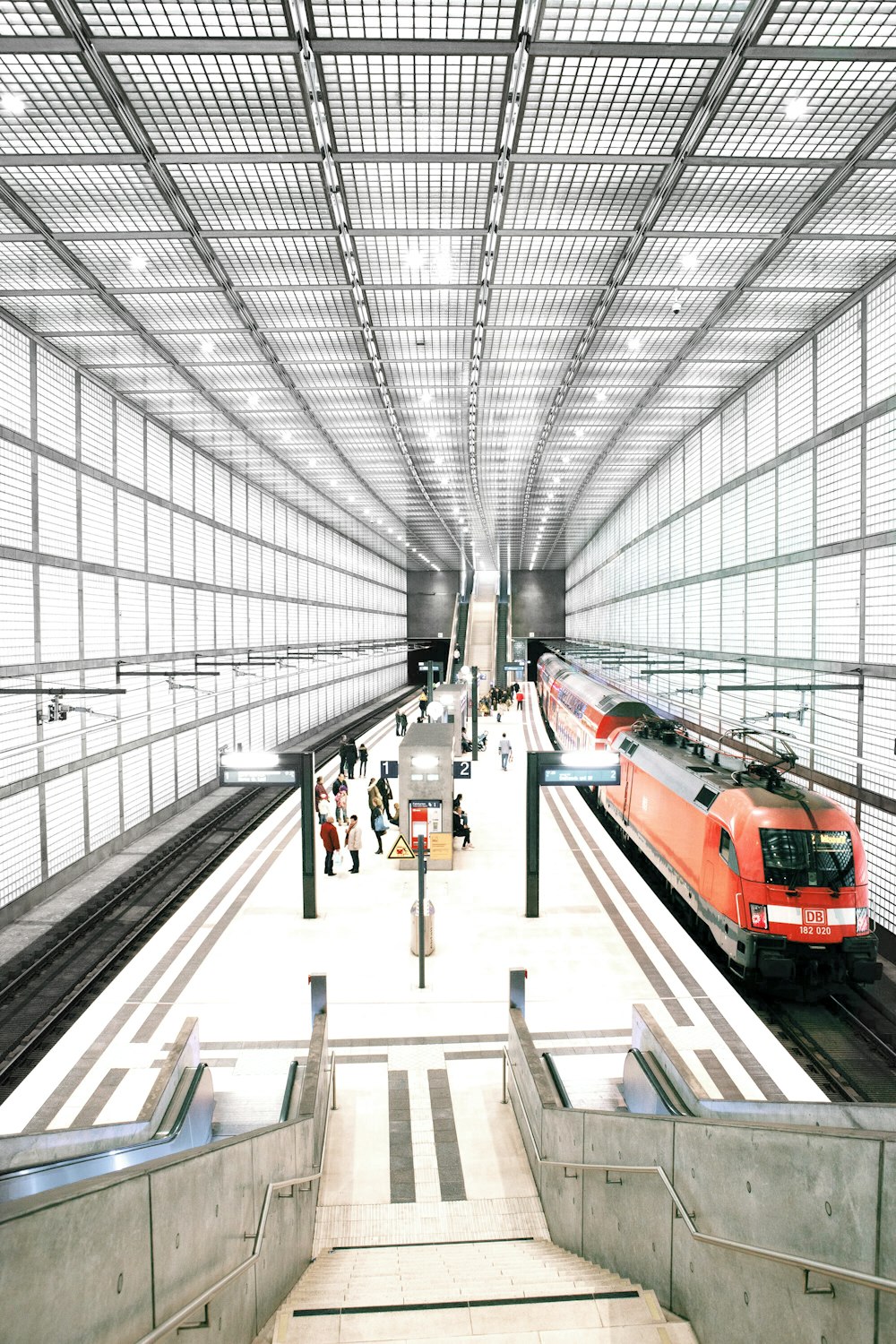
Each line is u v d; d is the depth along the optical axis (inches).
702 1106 203.5
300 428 778.2
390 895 519.8
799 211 375.9
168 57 266.7
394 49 263.3
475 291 468.8
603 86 282.8
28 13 246.5
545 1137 242.2
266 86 283.0
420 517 1472.7
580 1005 366.6
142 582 693.3
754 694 639.8
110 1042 337.7
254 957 425.1
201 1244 128.2
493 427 793.6
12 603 483.8
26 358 504.7
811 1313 101.7
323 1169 251.4
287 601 1210.6
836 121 304.2
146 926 494.0
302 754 478.6
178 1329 116.3
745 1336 119.5
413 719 1530.5
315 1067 260.8
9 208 365.1
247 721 1018.1
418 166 334.6
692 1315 139.7
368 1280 178.7
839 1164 98.0
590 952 427.8
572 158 330.3
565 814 735.7
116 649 636.7
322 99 290.4
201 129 307.0
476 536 1781.5
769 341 551.5
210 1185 134.0
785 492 575.5
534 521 1537.9
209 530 874.8
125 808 666.8
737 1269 122.4
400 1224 233.6
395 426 777.6
